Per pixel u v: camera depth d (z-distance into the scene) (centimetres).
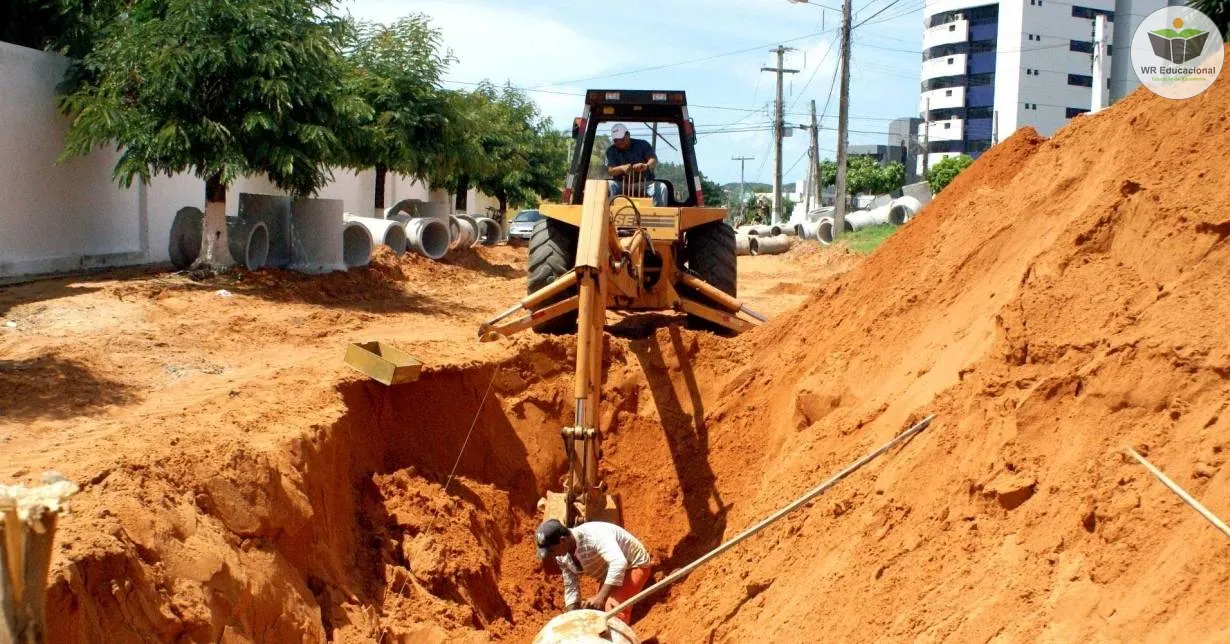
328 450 758
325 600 675
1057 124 6153
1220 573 371
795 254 3114
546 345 1044
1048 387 513
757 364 998
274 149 1500
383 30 2325
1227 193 537
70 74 1577
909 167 6969
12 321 1125
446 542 807
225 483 628
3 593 309
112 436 690
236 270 1528
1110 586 409
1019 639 418
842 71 3152
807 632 553
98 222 1675
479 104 2705
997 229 785
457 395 958
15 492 312
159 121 1454
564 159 4647
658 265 1051
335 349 1152
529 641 795
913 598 499
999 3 6222
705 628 681
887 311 842
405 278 1878
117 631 490
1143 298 530
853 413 746
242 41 1434
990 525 496
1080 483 460
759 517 748
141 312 1236
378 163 2252
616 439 986
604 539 662
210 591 558
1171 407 451
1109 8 6084
